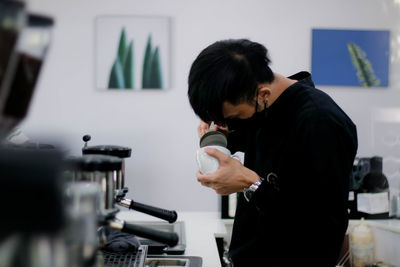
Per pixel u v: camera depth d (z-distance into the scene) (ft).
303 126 4.01
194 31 9.55
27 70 2.11
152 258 4.70
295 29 9.64
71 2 9.39
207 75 3.63
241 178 4.23
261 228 4.46
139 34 9.48
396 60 9.75
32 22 2.05
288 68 9.67
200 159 4.29
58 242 1.68
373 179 8.55
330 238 3.79
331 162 3.78
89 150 4.00
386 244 8.10
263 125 4.26
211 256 5.13
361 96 9.73
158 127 9.61
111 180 2.94
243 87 3.67
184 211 9.66
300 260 3.92
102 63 9.46
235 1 9.56
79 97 9.50
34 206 1.62
